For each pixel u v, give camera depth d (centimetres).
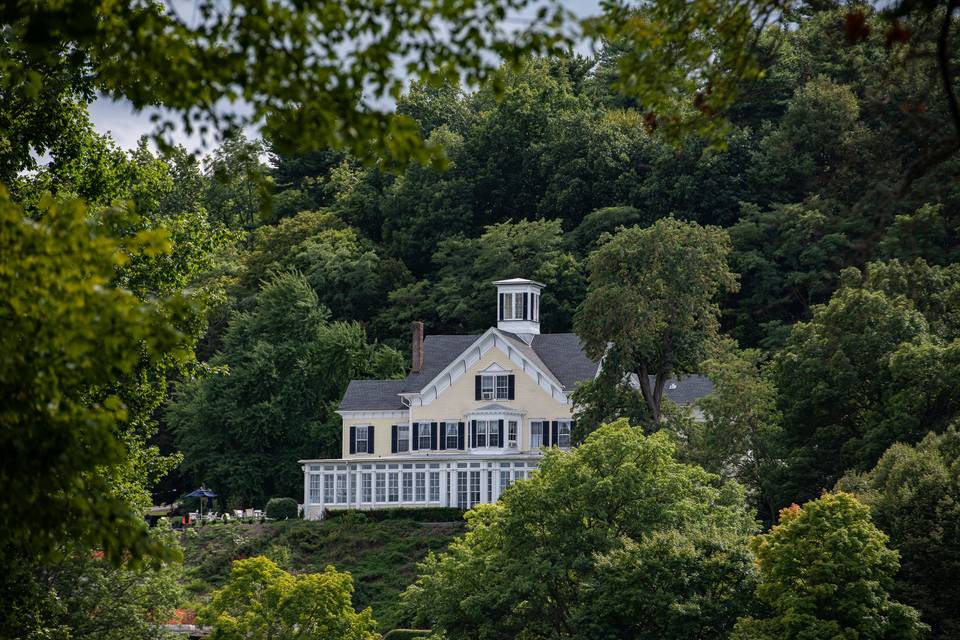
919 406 16800
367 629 13938
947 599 12988
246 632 13600
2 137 7931
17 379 3881
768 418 18600
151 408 10325
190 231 11000
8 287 3878
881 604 12038
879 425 16862
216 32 3894
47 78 7700
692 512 14488
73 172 9838
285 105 3981
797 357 18462
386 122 3944
